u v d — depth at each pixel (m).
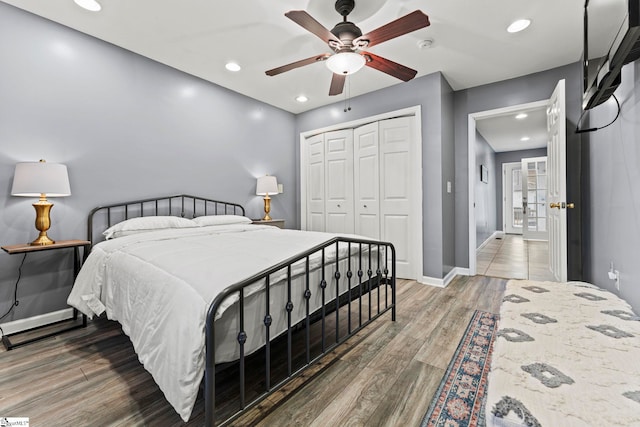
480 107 3.60
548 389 0.78
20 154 2.22
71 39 2.44
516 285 1.81
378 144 3.74
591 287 1.74
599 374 0.85
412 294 2.98
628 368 0.87
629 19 1.06
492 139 6.48
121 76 2.73
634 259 1.71
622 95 1.83
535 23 2.38
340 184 4.16
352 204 4.04
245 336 1.17
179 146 3.18
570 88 3.04
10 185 2.18
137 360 1.81
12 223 2.20
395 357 1.78
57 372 1.67
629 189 1.77
